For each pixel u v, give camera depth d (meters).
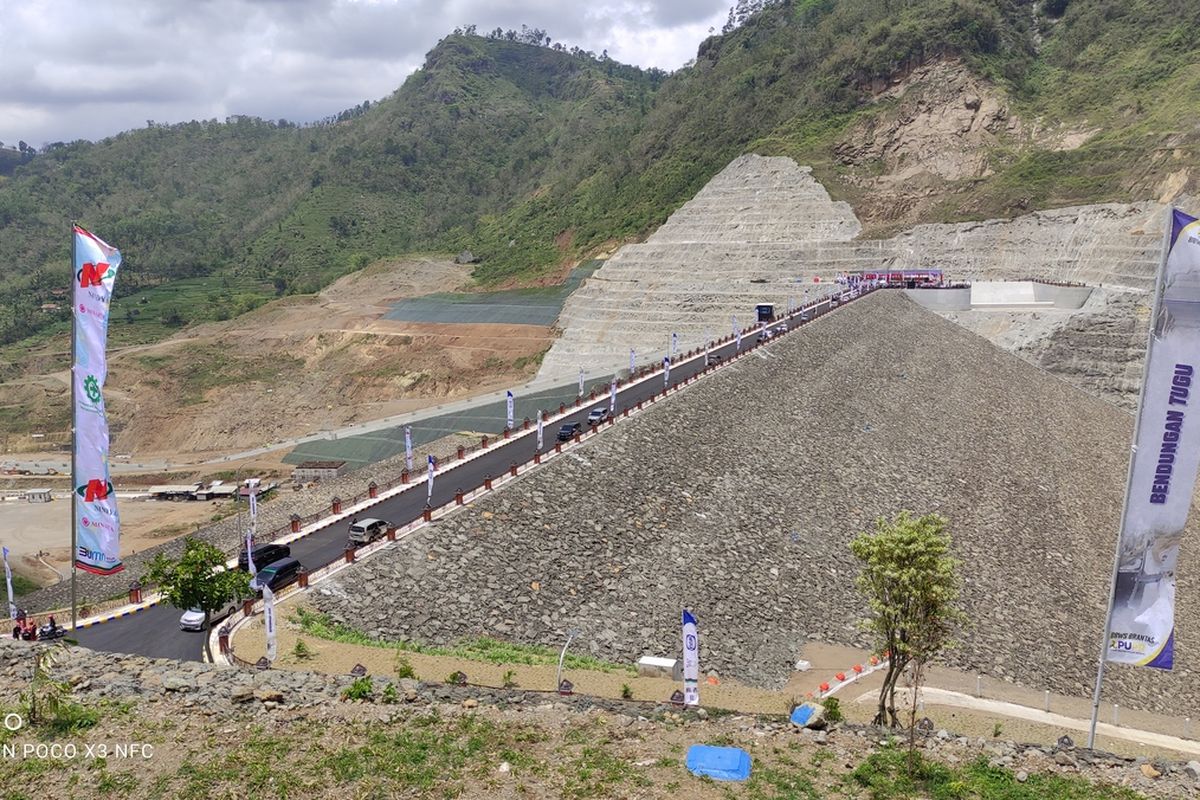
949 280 135.88
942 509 68.44
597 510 53.59
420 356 164.62
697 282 153.25
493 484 53.38
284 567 43.66
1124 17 181.50
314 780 22.94
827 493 66.38
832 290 131.00
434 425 115.94
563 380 125.75
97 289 31.52
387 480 73.62
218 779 22.84
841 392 87.06
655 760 24.70
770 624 48.62
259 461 125.06
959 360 106.56
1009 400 97.88
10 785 22.50
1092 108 159.75
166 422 160.25
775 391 81.62
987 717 39.19
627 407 70.81
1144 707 49.00
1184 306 28.86
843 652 47.31
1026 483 77.25
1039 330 115.38
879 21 199.88
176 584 39.41
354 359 171.00
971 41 178.62
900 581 31.08
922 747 27.09
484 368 156.75
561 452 58.78
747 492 62.06
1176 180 123.06
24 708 25.73
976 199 145.12
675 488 59.22
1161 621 30.42
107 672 28.81
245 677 28.70
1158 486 29.89
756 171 174.00
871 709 37.19
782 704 36.50
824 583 54.84
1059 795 24.62
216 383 171.50
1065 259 129.38
